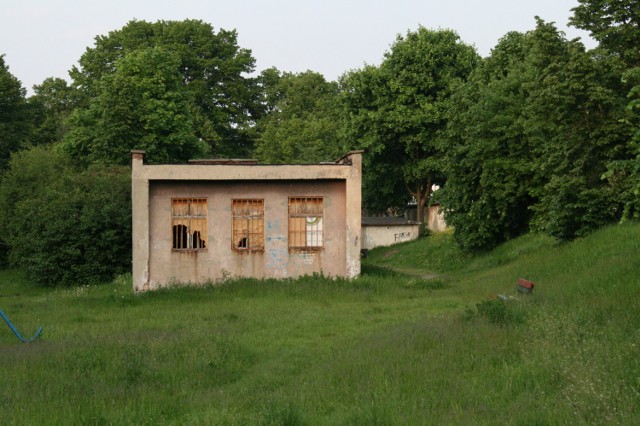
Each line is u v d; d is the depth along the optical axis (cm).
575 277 1970
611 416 755
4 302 2636
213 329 1630
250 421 852
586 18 2700
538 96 2723
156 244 2577
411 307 1997
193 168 2544
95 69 5812
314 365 1209
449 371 1034
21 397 983
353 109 5381
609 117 2527
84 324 1820
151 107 4700
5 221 4497
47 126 6388
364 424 805
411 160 5428
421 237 5594
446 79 5056
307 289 2356
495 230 3578
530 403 839
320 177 2567
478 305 1481
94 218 3616
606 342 1071
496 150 3422
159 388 1064
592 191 2530
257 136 6662
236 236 2608
